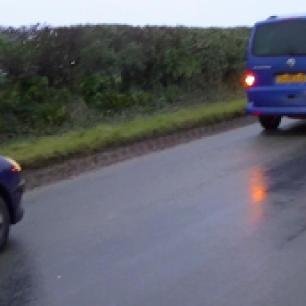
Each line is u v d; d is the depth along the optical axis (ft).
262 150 38.68
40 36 52.26
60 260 22.34
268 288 19.29
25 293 19.79
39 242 24.32
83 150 39.50
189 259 21.74
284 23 43.62
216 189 30.19
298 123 48.42
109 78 56.24
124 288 19.74
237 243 23.03
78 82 55.01
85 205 28.84
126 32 58.90
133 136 42.96
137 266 21.36
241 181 31.48
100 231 25.07
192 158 37.45
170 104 59.31
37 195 31.12
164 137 44.55
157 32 61.46
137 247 23.09
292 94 43.09
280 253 21.94
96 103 54.49
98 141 41.01
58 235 24.97
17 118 47.98
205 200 28.48
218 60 66.13
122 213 27.22
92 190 31.40
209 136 44.70
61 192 31.42
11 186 24.63
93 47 55.21
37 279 20.83
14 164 25.30
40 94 50.26
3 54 48.60
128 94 57.26
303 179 31.40
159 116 50.62
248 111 44.88
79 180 33.68
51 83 53.26
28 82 50.29
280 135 43.68
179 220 25.84
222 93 65.62
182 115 50.14
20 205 25.29
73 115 51.01
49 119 48.75
